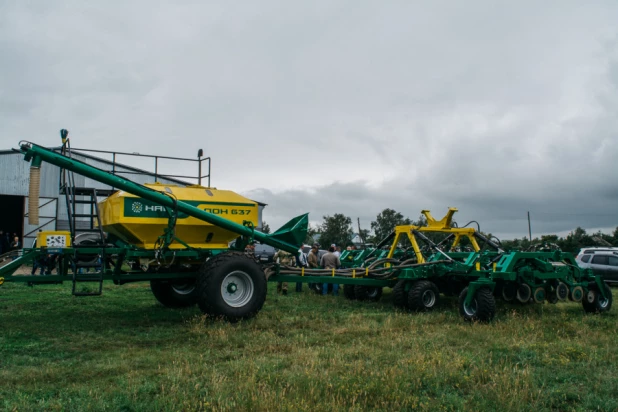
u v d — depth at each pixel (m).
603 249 18.67
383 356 6.03
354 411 4.20
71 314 9.09
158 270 9.09
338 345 6.69
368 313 9.79
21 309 9.66
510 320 8.70
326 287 13.80
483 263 9.65
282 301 11.45
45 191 24.77
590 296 10.43
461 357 5.93
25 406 4.27
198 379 5.07
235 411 4.16
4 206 31.48
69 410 4.23
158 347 6.66
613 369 5.75
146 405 4.35
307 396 4.50
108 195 9.08
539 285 9.93
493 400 4.59
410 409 4.41
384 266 11.62
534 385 4.97
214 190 9.20
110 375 5.33
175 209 8.23
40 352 6.27
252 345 6.63
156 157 9.52
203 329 7.54
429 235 13.54
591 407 4.58
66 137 8.25
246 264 8.41
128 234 8.36
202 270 8.18
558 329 8.03
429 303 10.19
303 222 9.90
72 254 8.05
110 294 12.10
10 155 24.45
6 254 8.05
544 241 10.89
